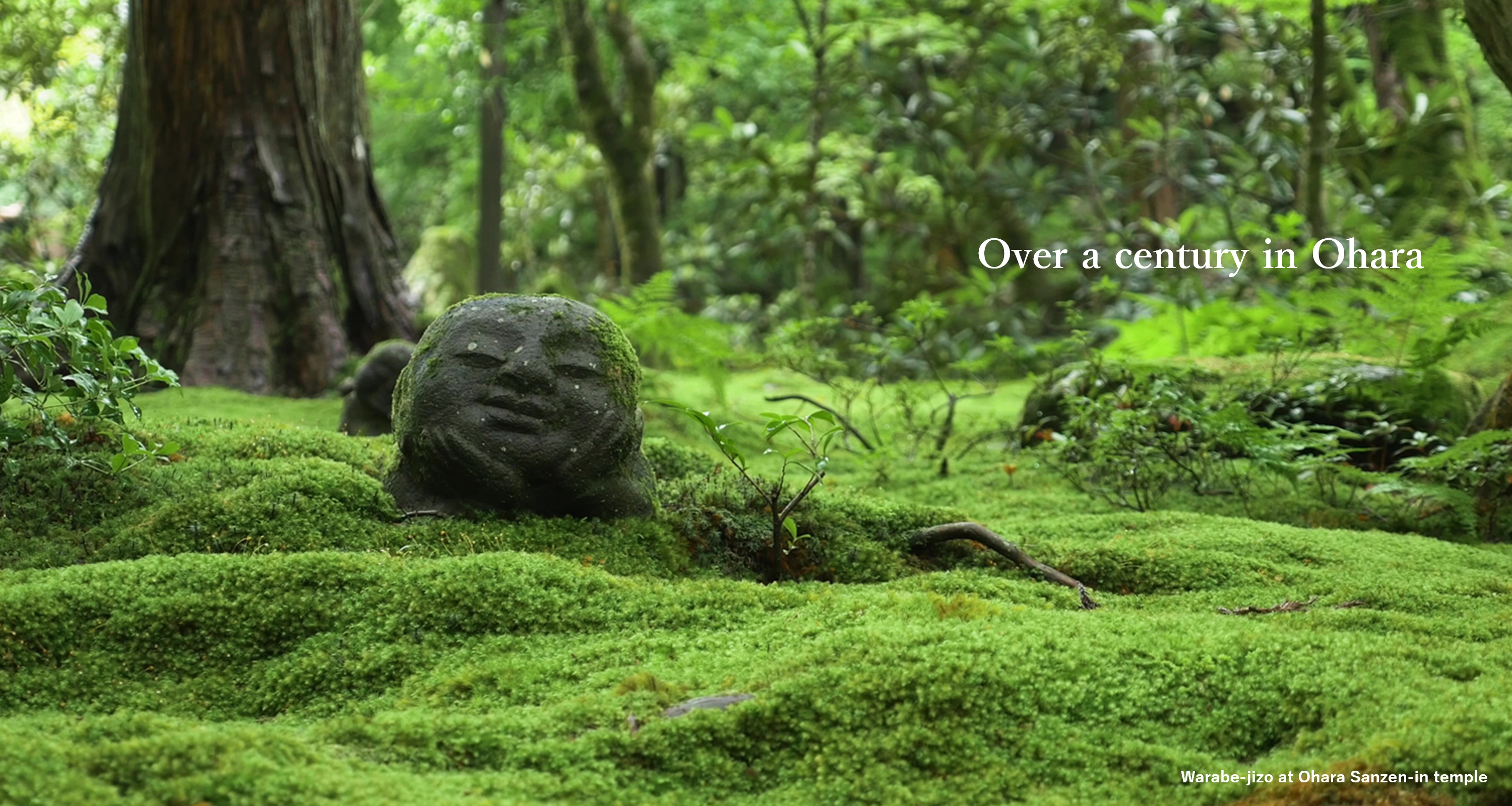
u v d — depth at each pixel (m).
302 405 6.82
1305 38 9.98
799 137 13.90
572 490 3.78
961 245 12.37
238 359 7.38
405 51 17.06
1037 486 5.78
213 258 7.50
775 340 7.59
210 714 2.74
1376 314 7.28
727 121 11.79
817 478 3.77
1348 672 2.63
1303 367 6.40
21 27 9.28
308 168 7.79
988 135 11.49
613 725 2.49
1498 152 12.84
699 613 3.19
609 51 14.34
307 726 2.63
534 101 14.73
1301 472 5.16
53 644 2.85
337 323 7.81
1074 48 11.06
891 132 13.74
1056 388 6.79
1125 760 2.43
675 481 4.47
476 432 3.71
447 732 2.45
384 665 2.90
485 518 3.77
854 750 2.43
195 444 4.26
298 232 7.71
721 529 4.02
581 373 3.79
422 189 20.83
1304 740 2.44
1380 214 9.61
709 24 14.16
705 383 8.91
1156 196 11.69
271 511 3.64
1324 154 8.59
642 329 7.45
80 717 2.64
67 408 3.75
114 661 2.85
